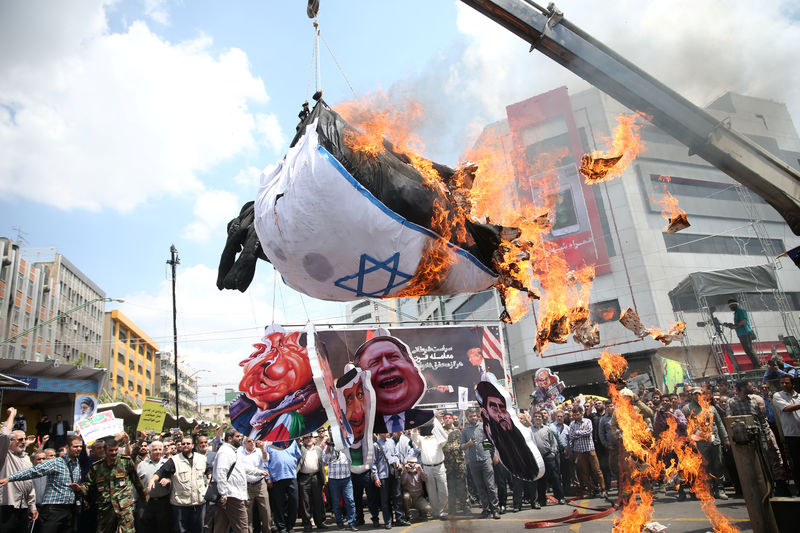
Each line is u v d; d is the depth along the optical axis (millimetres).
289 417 6305
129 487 6547
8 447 6098
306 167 3000
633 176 20609
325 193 2936
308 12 3539
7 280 38906
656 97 3264
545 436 9195
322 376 3535
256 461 8117
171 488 7207
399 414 5273
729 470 7996
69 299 51656
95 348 57531
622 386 9352
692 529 5922
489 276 3576
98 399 14734
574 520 7082
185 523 7203
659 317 20031
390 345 5355
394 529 8406
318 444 10156
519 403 23641
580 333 4207
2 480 5816
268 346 6449
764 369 11852
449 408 11688
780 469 7297
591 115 18797
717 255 20672
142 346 70750
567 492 10180
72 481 6352
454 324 12336
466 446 8703
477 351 12117
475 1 3215
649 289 20188
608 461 9773
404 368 5328
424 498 9453
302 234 3025
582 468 9492
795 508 3062
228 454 7207
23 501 6156
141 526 7133
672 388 17172
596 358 21281
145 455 7871
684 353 19844
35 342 43312
